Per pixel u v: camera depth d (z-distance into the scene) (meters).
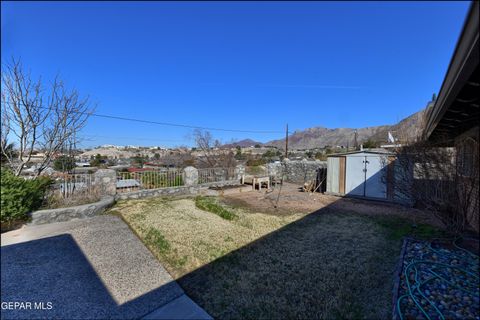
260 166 14.84
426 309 2.66
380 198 8.43
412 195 5.80
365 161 8.83
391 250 4.29
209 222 6.01
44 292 3.11
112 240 4.85
